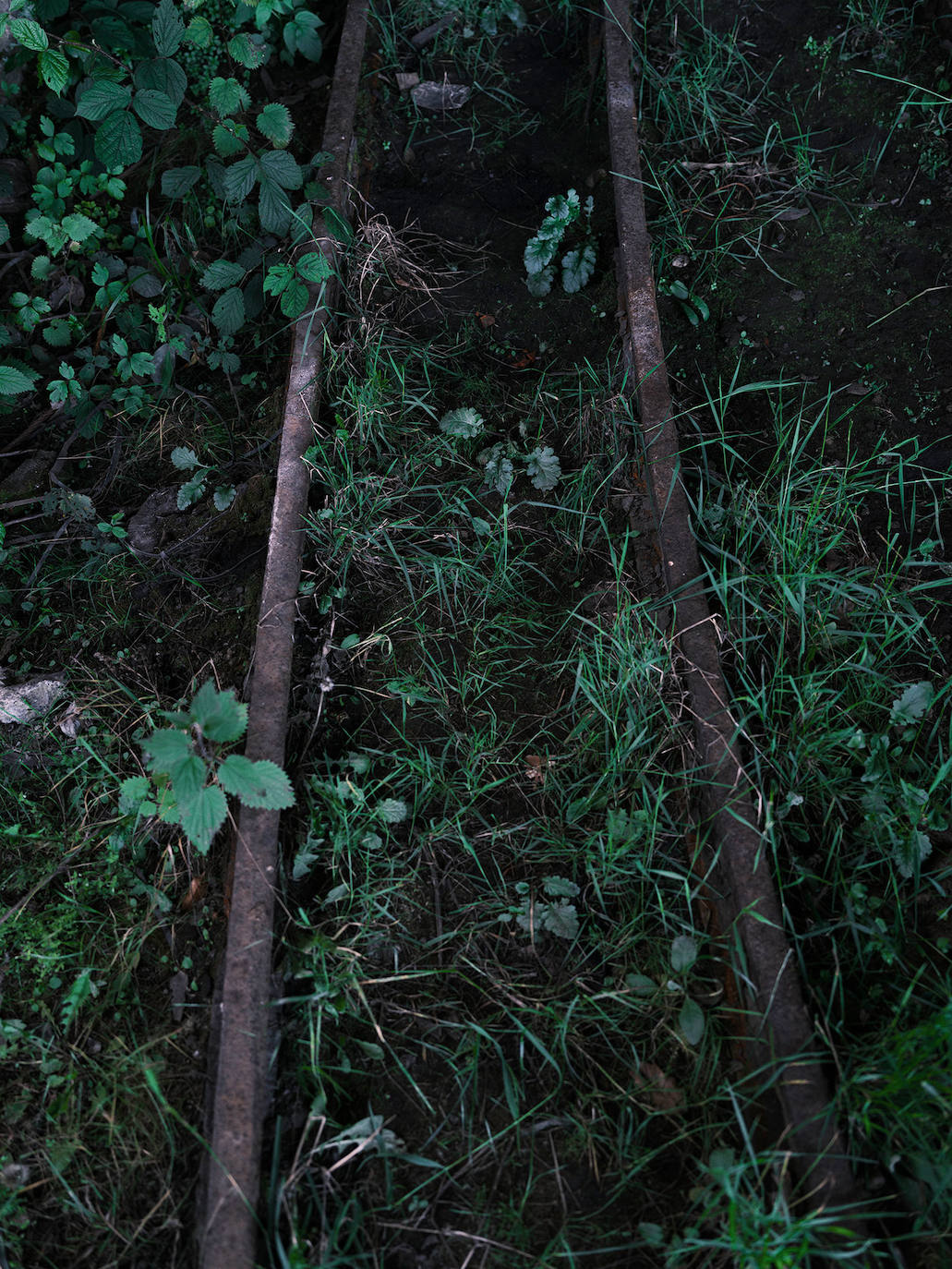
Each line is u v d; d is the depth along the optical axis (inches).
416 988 110.1
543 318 161.9
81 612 136.6
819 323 156.4
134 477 148.4
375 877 116.2
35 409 154.6
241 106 174.7
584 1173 100.0
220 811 103.8
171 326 155.9
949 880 113.5
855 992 106.7
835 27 186.9
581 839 119.1
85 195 169.8
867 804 116.0
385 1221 97.0
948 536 137.1
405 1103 104.0
